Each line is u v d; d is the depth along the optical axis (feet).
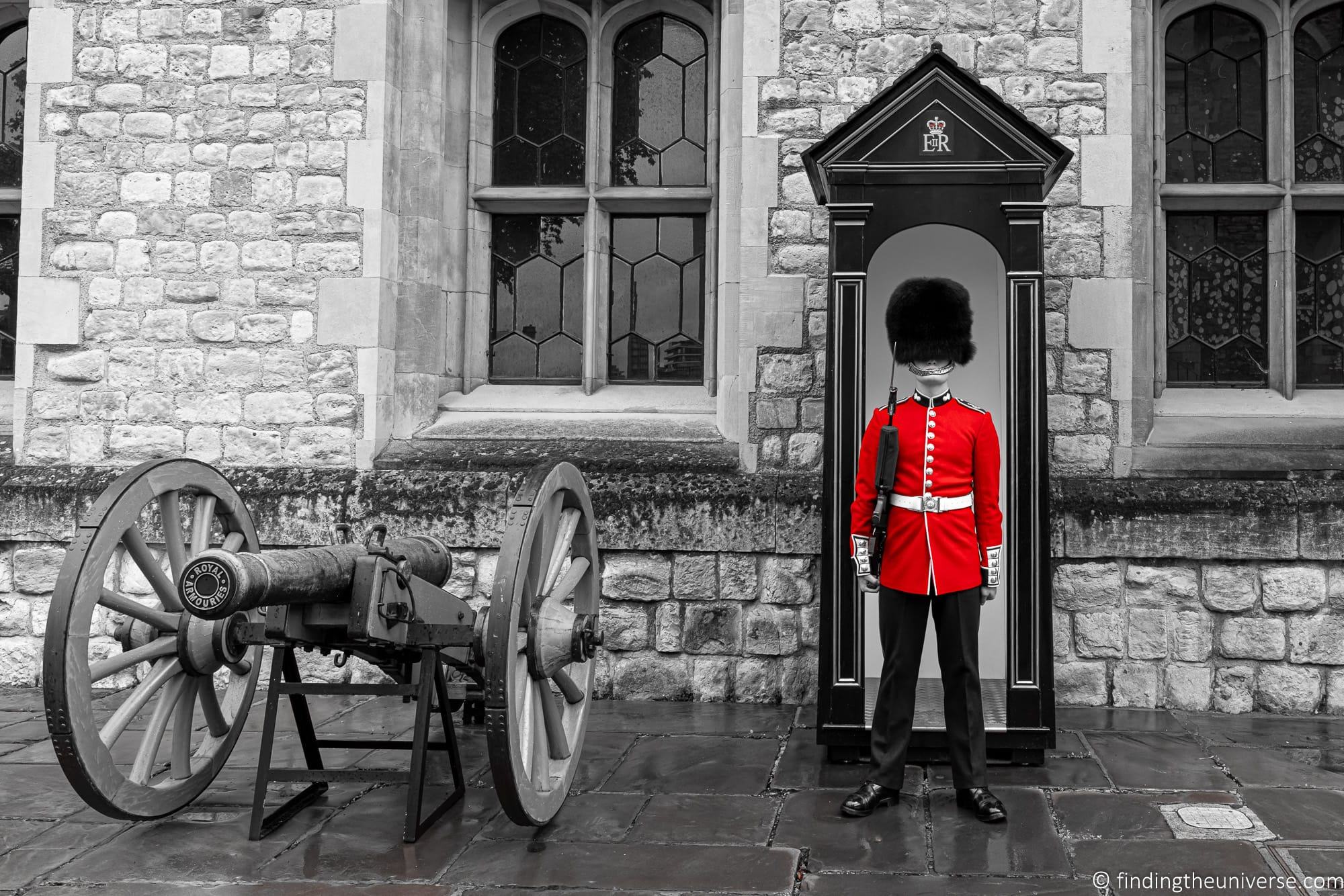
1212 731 12.39
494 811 9.68
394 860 8.46
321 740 10.11
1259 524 13.25
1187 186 14.60
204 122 15.08
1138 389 14.02
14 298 16.71
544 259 15.99
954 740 9.53
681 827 9.17
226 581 7.52
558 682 9.73
